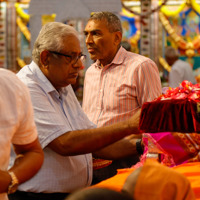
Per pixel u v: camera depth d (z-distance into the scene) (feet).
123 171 6.86
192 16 28.48
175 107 6.45
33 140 5.53
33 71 7.23
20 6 29.91
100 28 9.94
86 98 10.58
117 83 9.93
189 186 4.25
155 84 9.76
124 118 9.88
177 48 28.84
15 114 5.17
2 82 5.16
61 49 6.91
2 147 5.08
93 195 3.15
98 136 6.83
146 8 28.25
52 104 7.19
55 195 7.18
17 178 5.12
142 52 28.84
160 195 3.97
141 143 7.79
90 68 10.72
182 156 6.86
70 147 6.86
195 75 28.66
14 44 30.12
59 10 23.25
